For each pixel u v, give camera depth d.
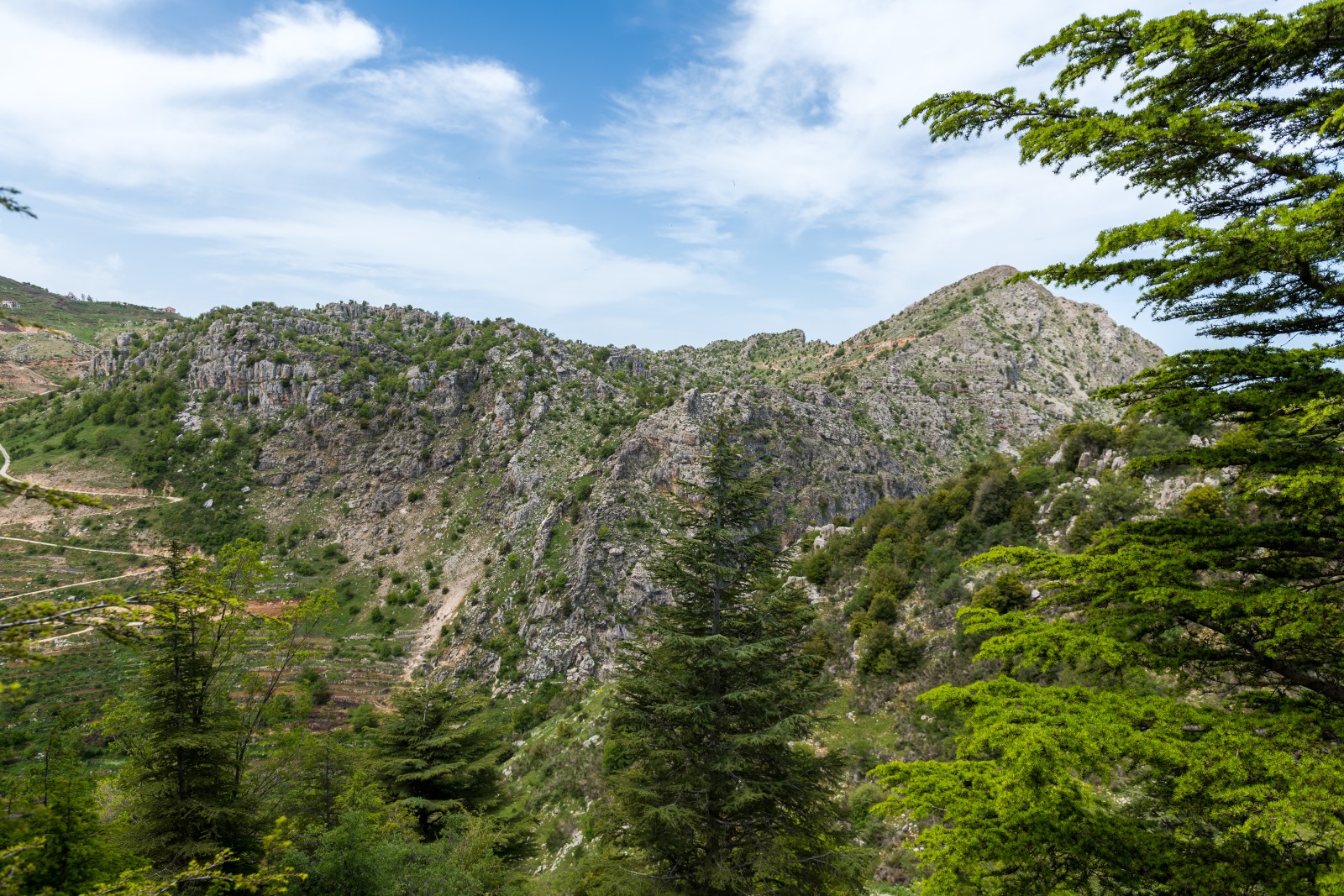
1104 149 8.88
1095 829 8.07
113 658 69.81
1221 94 8.79
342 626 94.56
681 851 16.09
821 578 57.78
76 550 96.06
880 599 43.91
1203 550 8.91
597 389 144.88
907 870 23.28
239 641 21.31
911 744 30.89
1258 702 8.57
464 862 22.25
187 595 9.69
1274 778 6.98
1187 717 7.88
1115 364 176.75
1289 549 8.55
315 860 18.84
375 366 145.62
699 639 16.42
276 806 23.70
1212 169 9.25
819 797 16.58
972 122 10.07
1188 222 7.84
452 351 152.12
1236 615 8.15
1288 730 7.51
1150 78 8.86
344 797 24.17
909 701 34.47
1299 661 8.52
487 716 68.25
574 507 102.19
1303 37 7.59
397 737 30.19
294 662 24.56
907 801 8.69
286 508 118.25
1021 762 7.35
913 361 182.12
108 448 119.81
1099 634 8.88
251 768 24.06
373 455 129.38
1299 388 8.12
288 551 109.88
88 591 86.38
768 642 16.44
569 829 33.94
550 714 65.50
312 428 130.00
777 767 16.56
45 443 122.62
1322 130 7.35
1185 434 42.12
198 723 19.03
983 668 32.81
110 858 14.55
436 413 137.12
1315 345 8.46
